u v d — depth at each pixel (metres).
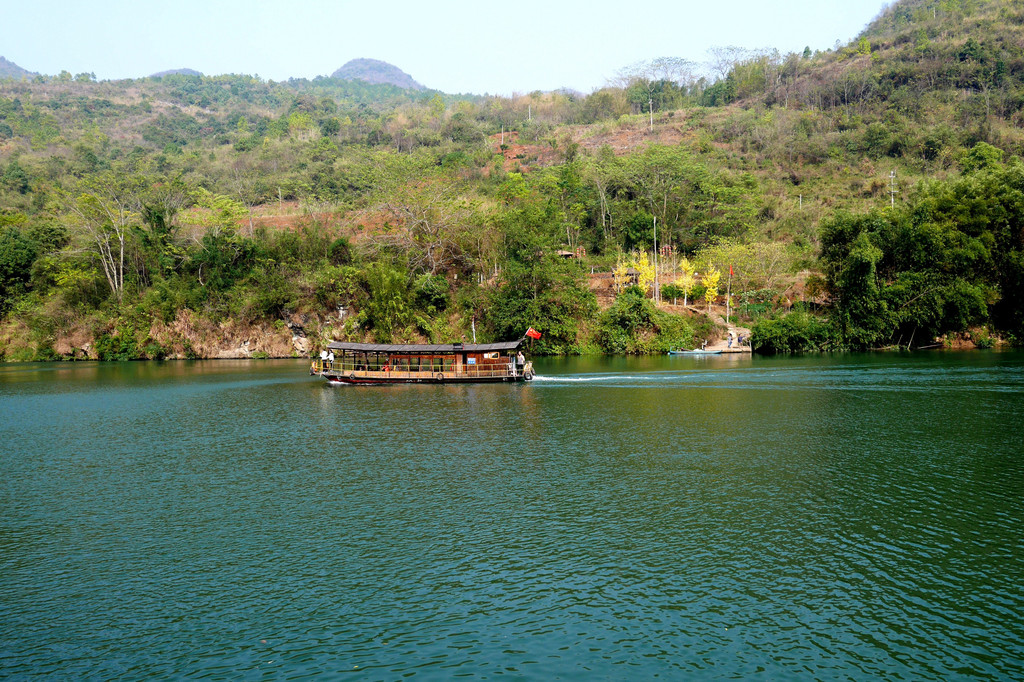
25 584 25.34
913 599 23.08
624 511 31.47
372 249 111.94
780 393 61.62
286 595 24.17
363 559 26.86
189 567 26.52
